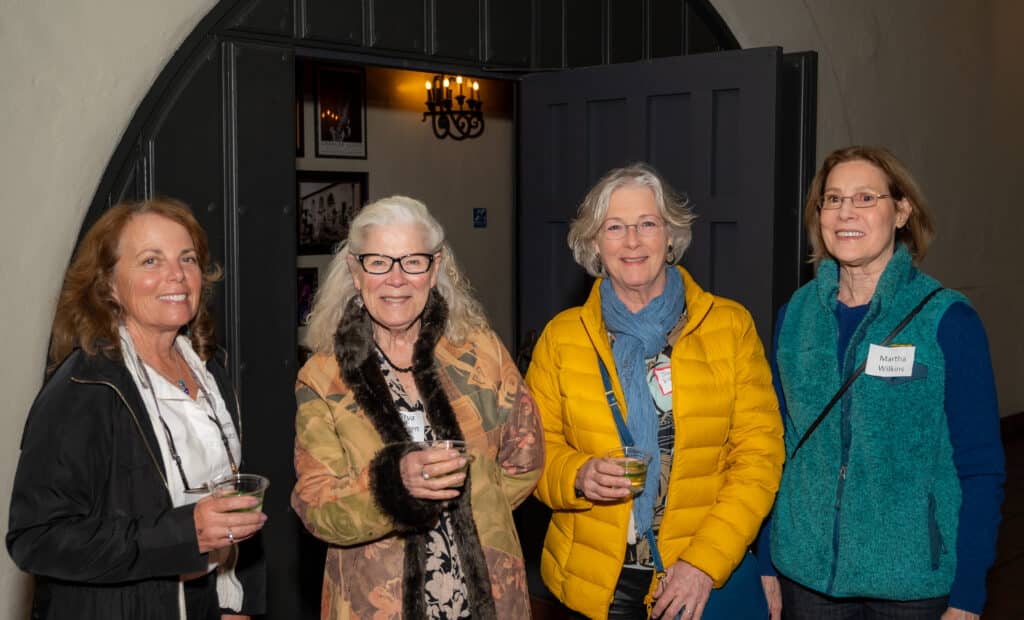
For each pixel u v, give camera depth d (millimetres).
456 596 1700
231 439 1870
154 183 2654
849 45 4938
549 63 3619
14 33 2367
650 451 1964
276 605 2971
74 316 1669
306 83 6262
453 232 7211
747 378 2039
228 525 1540
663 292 2051
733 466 2016
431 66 3273
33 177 2430
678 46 4090
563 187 3537
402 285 1715
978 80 5953
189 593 1728
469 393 1782
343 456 1704
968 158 5945
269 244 2889
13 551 1526
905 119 5402
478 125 7258
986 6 5969
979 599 1809
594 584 1985
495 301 7539
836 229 1978
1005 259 6363
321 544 3156
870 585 1888
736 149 3158
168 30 2637
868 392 1904
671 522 1960
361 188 6656
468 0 3324
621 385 2002
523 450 1838
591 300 2131
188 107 2705
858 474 1906
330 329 1775
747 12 4320
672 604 1892
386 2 3088
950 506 1857
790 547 2004
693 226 3270
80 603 1595
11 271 2416
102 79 2527
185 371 1857
